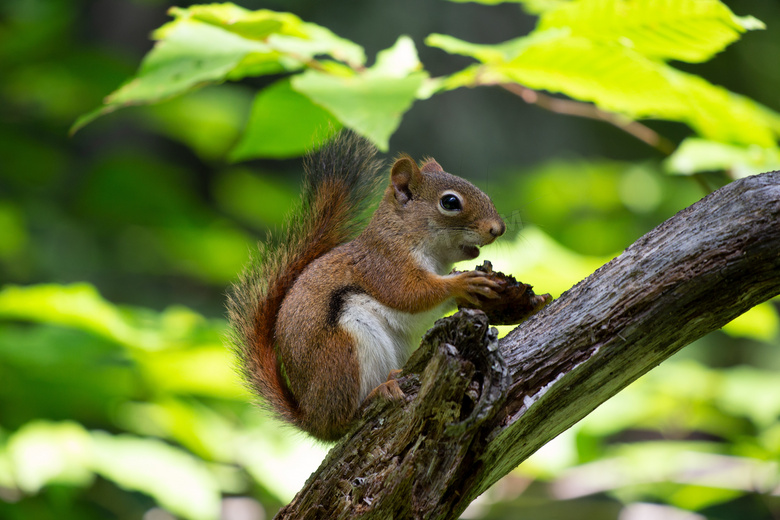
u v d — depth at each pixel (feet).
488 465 19.51
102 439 33.76
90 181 60.18
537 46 25.16
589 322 18.98
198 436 36.06
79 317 34.99
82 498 40.06
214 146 65.26
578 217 67.05
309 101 28.58
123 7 80.12
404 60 27.53
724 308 18.47
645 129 34.12
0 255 57.31
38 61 59.21
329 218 28.71
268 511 40.40
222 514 40.01
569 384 19.11
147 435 38.34
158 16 80.23
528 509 45.93
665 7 24.88
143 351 35.55
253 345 26.94
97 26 79.92
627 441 66.49
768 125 32.58
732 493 39.50
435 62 68.95
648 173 65.46
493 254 38.86
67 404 37.32
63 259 62.18
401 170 29.45
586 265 38.58
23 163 61.16
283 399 26.27
